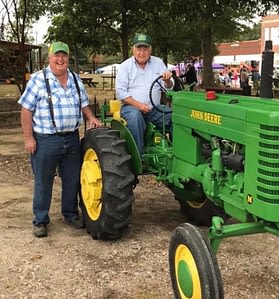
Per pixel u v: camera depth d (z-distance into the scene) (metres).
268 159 3.03
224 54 57.53
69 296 3.70
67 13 14.30
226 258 4.34
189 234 3.23
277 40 38.44
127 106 4.96
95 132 4.85
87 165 4.85
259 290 3.79
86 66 60.09
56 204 5.94
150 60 5.09
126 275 4.03
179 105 4.34
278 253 4.46
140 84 4.99
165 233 4.95
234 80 31.19
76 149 5.02
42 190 4.87
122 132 4.83
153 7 12.16
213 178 3.80
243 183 3.39
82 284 3.88
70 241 4.76
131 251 4.50
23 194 6.38
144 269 4.13
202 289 3.06
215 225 3.28
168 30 18.73
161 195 6.32
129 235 4.89
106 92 25.81
